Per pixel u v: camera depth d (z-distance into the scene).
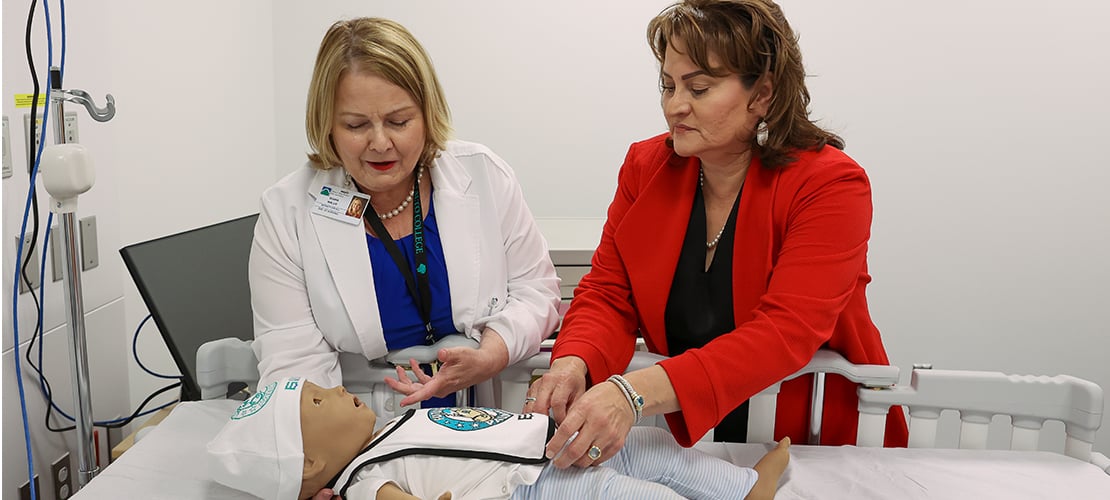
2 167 1.65
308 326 1.42
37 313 1.82
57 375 1.91
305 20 2.91
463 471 1.23
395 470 1.24
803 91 1.33
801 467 1.40
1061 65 2.79
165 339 1.68
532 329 1.47
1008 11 2.79
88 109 1.56
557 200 3.04
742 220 1.36
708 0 1.26
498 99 2.96
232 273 1.95
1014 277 2.96
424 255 1.45
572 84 2.94
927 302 3.02
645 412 1.24
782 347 1.26
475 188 1.50
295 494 1.19
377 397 1.53
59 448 1.92
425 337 1.50
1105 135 2.82
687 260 1.43
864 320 1.46
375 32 1.30
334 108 1.30
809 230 1.30
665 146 1.49
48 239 1.82
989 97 2.85
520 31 2.90
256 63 2.89
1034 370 3.02
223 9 2.68
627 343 1.49
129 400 2.24
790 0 2.84
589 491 1.23
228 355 1.55
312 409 1.23
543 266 1.60
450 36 2.91
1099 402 1.44
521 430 1.29
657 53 1.36
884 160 2.94
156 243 1.77
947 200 2.94
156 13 2.37
